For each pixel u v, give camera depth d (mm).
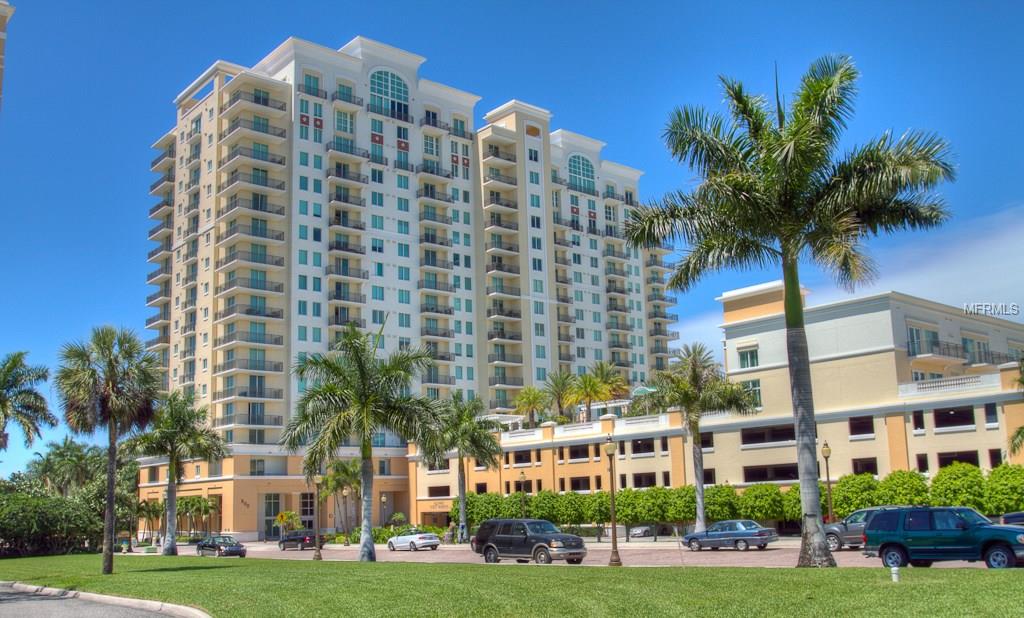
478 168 117375
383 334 104625
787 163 25266
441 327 110688
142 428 36469
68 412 34969
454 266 112625
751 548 44656
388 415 39531
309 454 38531
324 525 96438
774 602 16172
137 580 29719
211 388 97938
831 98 25750
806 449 26484
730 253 27609
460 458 69688
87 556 53875
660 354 134625
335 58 105938
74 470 109562
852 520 37906
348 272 102750
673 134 27578
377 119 108312
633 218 28391
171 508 56812
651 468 68750
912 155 25578
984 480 46906
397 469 99750
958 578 18250
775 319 63375
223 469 93312
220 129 101938
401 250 108312
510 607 17281
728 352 65938
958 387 52906
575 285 125250
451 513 79125
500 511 74000
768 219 26578
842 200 25766
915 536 24656
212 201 102000
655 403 56531
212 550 59750
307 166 101938
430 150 113250
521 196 118688
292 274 98812
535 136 121812
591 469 73562
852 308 59094
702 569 23906
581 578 22203
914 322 59625
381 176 107688
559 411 104000
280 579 26578
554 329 119000
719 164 27312
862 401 57406
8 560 54906
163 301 111438
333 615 17609
